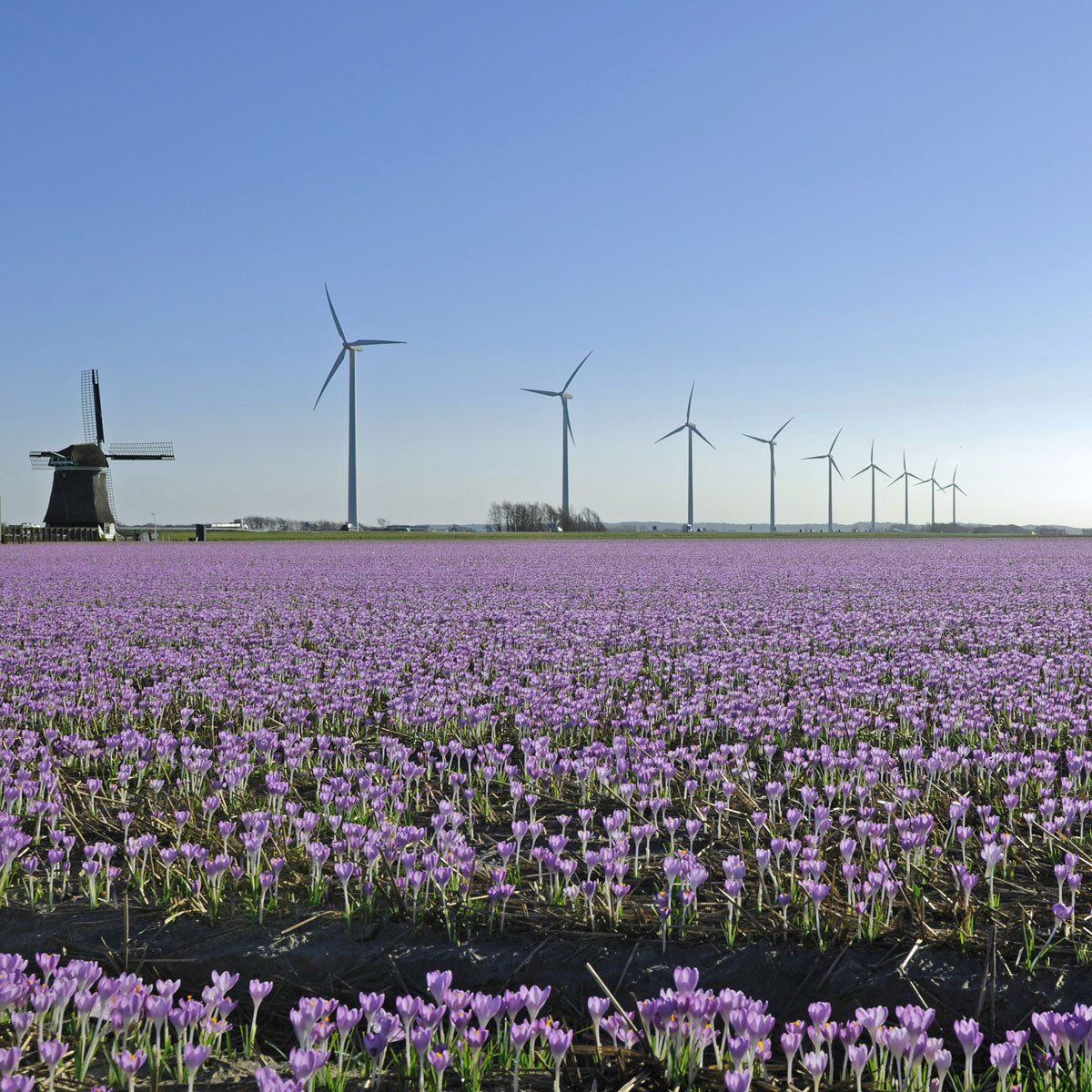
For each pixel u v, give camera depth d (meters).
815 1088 3.79
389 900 6.12
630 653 17.44
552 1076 4.24
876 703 12.99
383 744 9.97
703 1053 4.30
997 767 9.18
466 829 7.99
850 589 30.80
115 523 92.75
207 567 43.31
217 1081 4.23
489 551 62.03
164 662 15.66
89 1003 4.09
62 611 24.39
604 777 8.64
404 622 21.69
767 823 7.91
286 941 5.67
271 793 8.04
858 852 7.16
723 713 11.66
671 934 5.70
